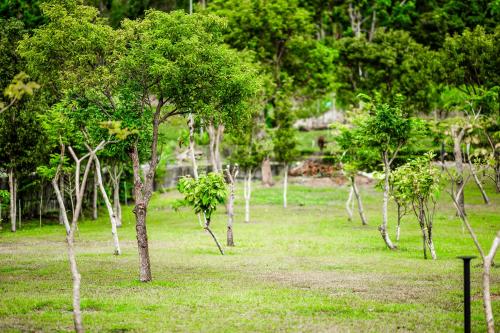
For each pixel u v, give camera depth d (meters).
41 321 12.36
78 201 11.18
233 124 19.70
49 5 17.84
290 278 18.06
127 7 55.22
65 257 23.09
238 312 13.30
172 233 32.09
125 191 45.72
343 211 40.88
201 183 23.98
